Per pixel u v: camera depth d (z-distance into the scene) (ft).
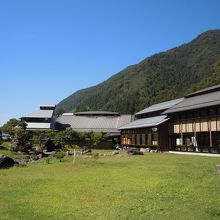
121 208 39.63
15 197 46.50
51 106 284.41
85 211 38.52
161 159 110.42
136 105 523.70
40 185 56.08
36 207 40.55
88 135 230.27
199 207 39.19
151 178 61.52
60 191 50.24
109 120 288.71
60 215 36.94
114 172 72.18
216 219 34.58
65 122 291.38
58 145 167.12
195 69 617.62
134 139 219.61
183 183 55.42
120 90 647.97
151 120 202.69
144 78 635.66
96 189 51.26
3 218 35.78
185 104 167.22
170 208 39.14
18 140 144.56
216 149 139.33
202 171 72.08
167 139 179.73
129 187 52.54
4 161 89.30
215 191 48.42
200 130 151.02
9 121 166.30
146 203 41.73
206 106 139.33
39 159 118.01
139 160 106.63
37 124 270.05
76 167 85.35
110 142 234.79
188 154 142.00
